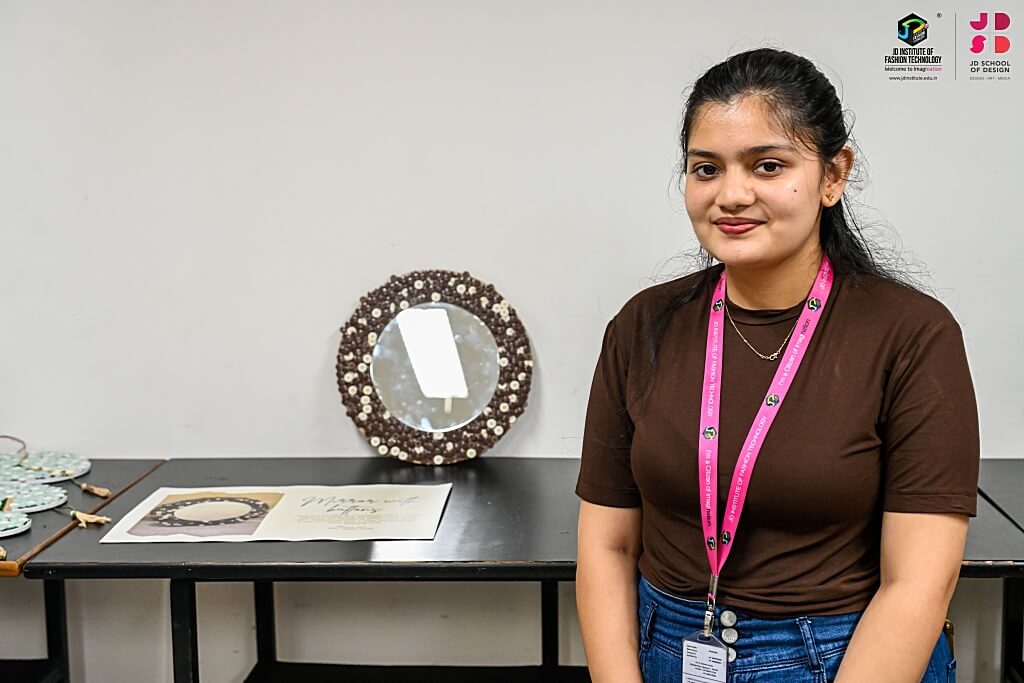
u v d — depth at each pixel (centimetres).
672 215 228
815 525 130
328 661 248
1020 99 220
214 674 250
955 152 222
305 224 233
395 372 232
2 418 241
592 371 235
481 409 231
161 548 183
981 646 237
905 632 124
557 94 226
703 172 131
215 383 238
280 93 229
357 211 232
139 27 228
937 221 224
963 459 126
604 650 144
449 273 230
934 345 127
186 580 182
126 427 240
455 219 231
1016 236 224
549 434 237
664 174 227
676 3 222
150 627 249
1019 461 227
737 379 135
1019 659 225
